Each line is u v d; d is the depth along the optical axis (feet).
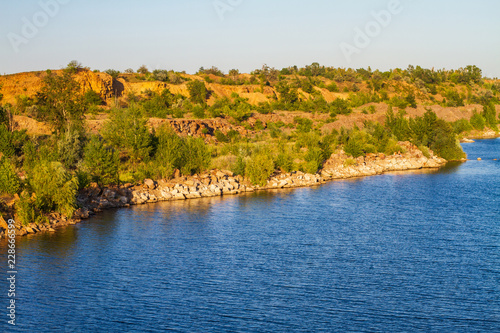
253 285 127.44
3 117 305.94
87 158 230.27
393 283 129.18
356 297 120.47
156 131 308.19
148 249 155.63
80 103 313.73
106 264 141.18
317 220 196.03
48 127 321.73
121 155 282.15
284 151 324.39
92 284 126.62
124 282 128.16
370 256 150.71
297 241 166.20
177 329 103.96
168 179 251.19
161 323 106.42
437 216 204.03
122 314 110.22
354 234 175.32
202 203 227.20
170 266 140.56
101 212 205.36
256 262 144.87
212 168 279.08
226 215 203.51
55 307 113.09
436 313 112.27
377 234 175.11
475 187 278.05
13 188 180.24
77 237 167.32
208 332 102.83
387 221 194.80
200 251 154.40
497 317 110.42
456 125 646.33
